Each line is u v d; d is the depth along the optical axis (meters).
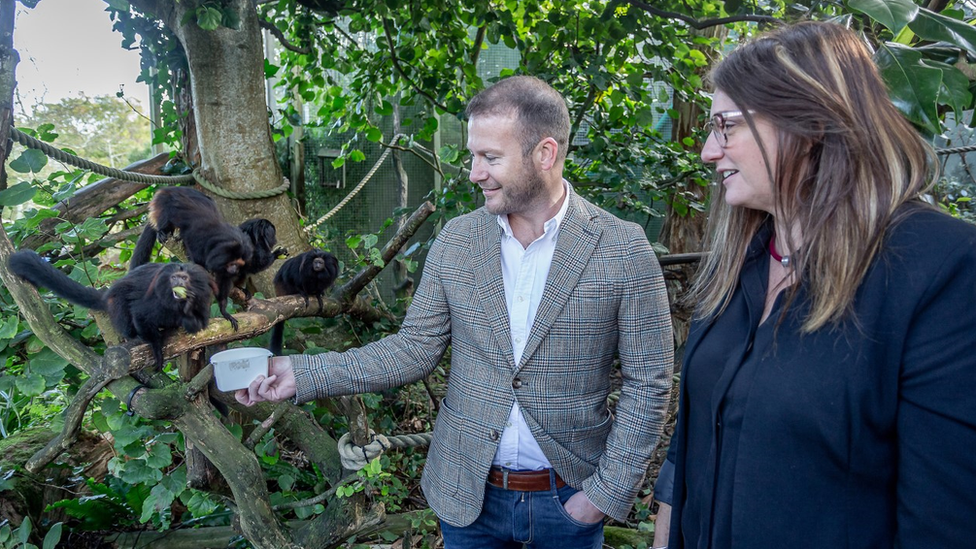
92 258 3.03
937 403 0.94
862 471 1.05
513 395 1.78
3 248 2.09
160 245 2.97
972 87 2.26
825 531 1.06
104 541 3.04
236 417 3.20
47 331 2.11
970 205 5.34
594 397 1.83
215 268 2.30
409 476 3.65
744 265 1.29
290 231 3.71
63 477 3.29
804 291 1.11
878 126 1.03
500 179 1.69
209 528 3.11
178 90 3.80
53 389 3.63
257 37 3.58
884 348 1.00
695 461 1.32
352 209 6.75
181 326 1.99
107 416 2.29
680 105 5.50
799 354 1.08
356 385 1.86
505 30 4.18
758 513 1.10
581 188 4.53
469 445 1.84
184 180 3.54
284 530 2.28
